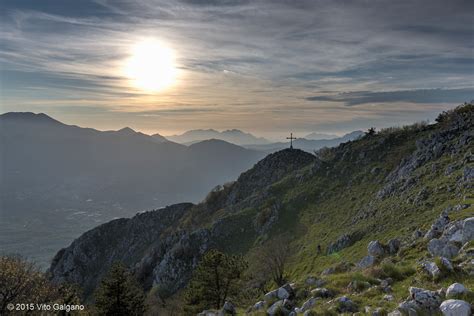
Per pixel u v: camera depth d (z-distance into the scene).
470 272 16.17
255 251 84.56
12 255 41.84
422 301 13.94
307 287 22.38
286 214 95.44
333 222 77.56
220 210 138.50
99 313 44.59
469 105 87.75
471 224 21.92
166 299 84.50
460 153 64.06
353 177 95.25
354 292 18.97
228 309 26.30
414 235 32.81
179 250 102.81
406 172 75.38
